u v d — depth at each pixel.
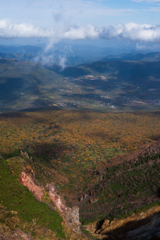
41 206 38.50
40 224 35.41
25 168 45.66
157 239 38.03
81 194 84.94
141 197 62.72
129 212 55.50
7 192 37.25
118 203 65.62
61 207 44.44
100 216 62.25
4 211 34.03
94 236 48.03
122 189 73.75
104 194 75.56
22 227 32.91
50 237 34.19
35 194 41.47
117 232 50.56
